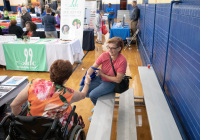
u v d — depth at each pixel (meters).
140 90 3.65
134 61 5.70
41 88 1.51
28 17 7.32
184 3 1.92
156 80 2.73
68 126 1.71
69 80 4.23
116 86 2.32
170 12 2.36
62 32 5.49
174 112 2.11
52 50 4.50
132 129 2.11
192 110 1.58
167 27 2.67
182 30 1.94
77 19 5.35
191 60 1.63
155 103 2.07
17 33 5.50
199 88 1.43
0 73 4.70
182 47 1.92
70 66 1.57
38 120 1.44
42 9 9.64
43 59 4.60
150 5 4.89
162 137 1.53
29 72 4.78
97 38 8.92
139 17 8.27
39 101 1.49
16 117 1.46
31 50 4.55
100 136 1.70
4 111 2.68
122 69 2.19
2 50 4.67
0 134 2.05
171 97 2.34
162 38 3.06
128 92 2.99
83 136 2.00
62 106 1.54
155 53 3.74
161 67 3.05
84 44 6.89
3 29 7.37
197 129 1.45
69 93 1.58
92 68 2.32
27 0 19.28
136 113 2.94
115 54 2.18
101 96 2.38
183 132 1.77
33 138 1.56
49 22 5.88
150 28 4.70
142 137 2.40
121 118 2.30
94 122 1.89
